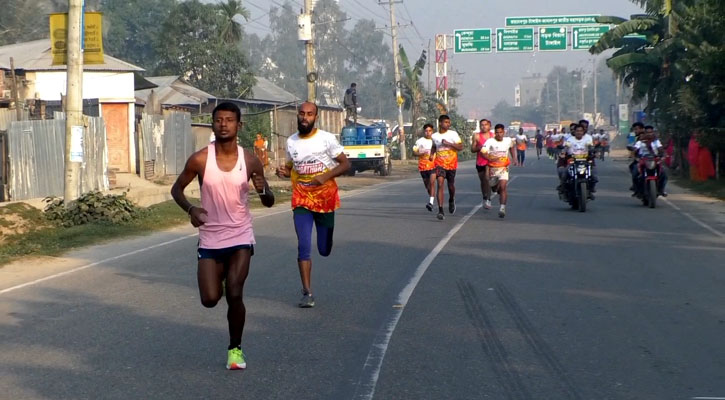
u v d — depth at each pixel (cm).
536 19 5075
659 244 1356
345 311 885
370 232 1555
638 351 714
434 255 1255
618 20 3884
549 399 593
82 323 856
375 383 633
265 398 601
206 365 689
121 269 1216
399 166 5228
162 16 7794
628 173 3759
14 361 712
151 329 822
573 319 834
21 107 2602
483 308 890
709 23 2798
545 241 1398
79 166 1823
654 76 3716
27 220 1725
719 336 760
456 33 5194
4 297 1014
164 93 4259
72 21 1792
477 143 1838
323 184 921
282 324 831
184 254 1355
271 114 4241
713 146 2677
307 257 915
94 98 3103
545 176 3500
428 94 6819
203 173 657
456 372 660
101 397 609
